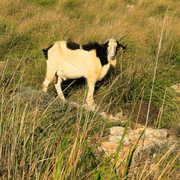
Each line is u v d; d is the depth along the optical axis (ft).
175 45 24.36
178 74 21.30
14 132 9.07
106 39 24.64
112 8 45.44
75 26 29.45
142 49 24.44
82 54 16.81
